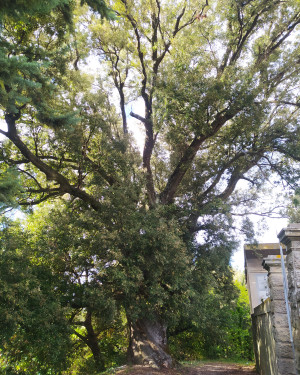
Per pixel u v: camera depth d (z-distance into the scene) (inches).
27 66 339.0
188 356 855.1
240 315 948.6
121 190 546.9
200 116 605.0
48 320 454.6
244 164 693.3
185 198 688.4
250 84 583.2
